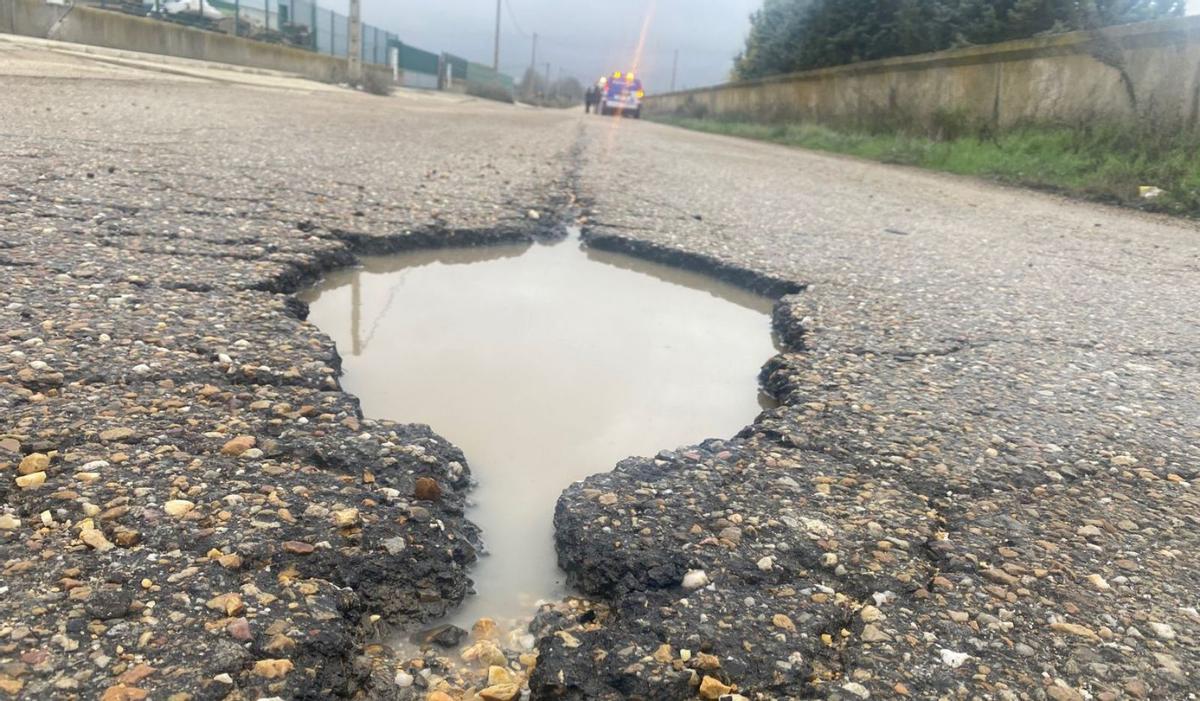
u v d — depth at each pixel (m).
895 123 16.02
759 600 1.51
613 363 2.95
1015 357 2.98
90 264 2.96
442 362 2.79
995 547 1.71
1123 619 1.51
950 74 14.71
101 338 2.30
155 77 13.10
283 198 4.52
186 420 1.92
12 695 1.12
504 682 1.35
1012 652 1.40
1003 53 12.92
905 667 1.36
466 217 4.70
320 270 3.55
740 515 1.78
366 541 1.59
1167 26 9.70
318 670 1.28
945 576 1.61
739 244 4.75
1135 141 9.70
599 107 39.25
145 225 3.58
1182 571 1.67
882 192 8.34
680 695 1.31
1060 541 1.76
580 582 1.62
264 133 7.65
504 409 2.45
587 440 2.30
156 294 2.74
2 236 3.16
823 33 22.27
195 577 1.40
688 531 1.71
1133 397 2.63
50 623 1.25
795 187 8.14
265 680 1.23
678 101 42.56
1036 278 4.39
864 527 1.76
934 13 17.08
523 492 1.98
